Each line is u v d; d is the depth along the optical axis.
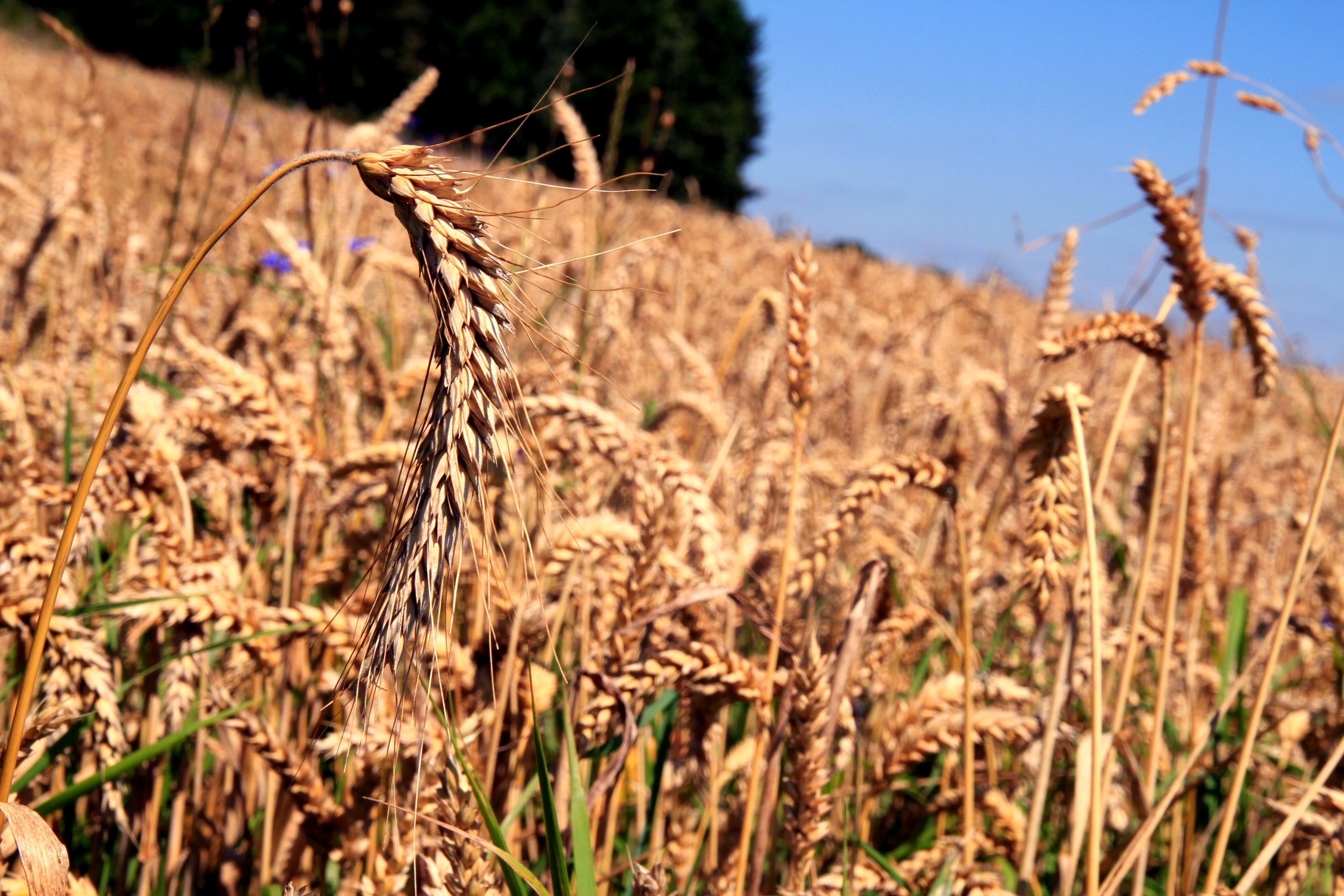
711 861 2.50
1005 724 2.57
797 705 1.94
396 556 1.15
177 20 28.62
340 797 2.41
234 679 2.39
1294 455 5.76
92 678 1.89
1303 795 2.49
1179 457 3.29
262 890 2.38
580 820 1.72
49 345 4.70
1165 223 2.33
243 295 4.66
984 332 9.77
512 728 2.29
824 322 9.10
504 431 1.18
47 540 2.12
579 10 45.22
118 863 2.35
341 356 3.31
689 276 8.66
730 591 2.12
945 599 3.82
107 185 8.48
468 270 1.10
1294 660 3.86
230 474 2.77
